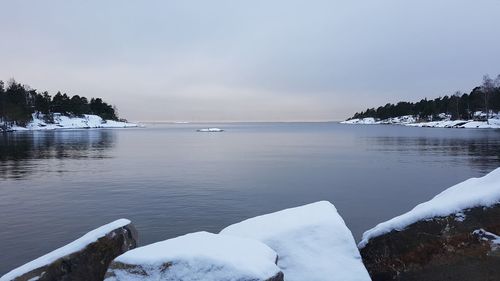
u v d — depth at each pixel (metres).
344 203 18.09
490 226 5.12
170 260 4.14
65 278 5.16
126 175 28.05
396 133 103.12
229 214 15.97
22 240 12.68
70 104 177.38
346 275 4.97
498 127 116.31
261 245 4.69
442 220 5.32
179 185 23.30
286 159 39.81
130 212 16.34
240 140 81.00
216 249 4.34
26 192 21.20
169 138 90.94
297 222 5.63
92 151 51.41
